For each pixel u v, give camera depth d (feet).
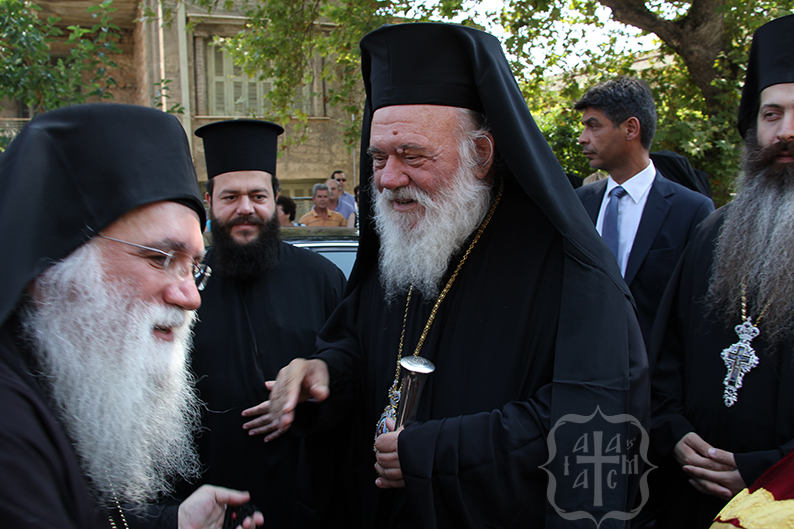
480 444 5.13
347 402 6.72
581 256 5.44
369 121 7.02
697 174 14.58
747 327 6.30
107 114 4.09
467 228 6.06
